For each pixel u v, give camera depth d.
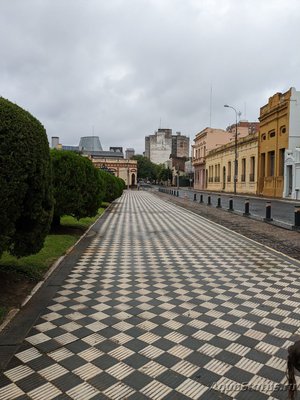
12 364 3.39
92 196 11.26
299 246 9.76
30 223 5.61
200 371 3.31
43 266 6.85
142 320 4.47
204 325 4.33
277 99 35.75
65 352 3.63
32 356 3.54
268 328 4.26
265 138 38.69
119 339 3.94
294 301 5.22
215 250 9.20
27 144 4.87
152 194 48.72
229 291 5.68
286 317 4.60
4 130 4.56
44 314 4.62
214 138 64.25
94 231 12.58
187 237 11.41
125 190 68.06
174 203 28.75
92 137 106.75
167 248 9.45
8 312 4.58
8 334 4.01
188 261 7.88
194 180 75.62
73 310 4.78
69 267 7.15
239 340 3.94
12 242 5.61
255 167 41.50
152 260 7.95
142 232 12.51
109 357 3.54
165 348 3.74
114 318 4.52
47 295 5.37
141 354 3.61
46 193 5.69
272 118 36.53
